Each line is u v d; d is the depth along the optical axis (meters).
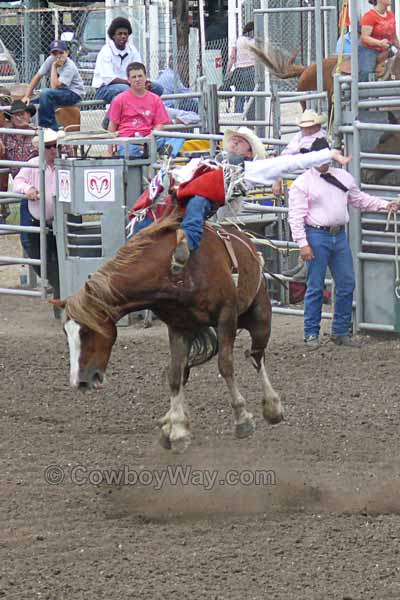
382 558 9.18
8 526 9.98
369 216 17.08
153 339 17.28
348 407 13.71
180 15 31.78
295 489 11.01
